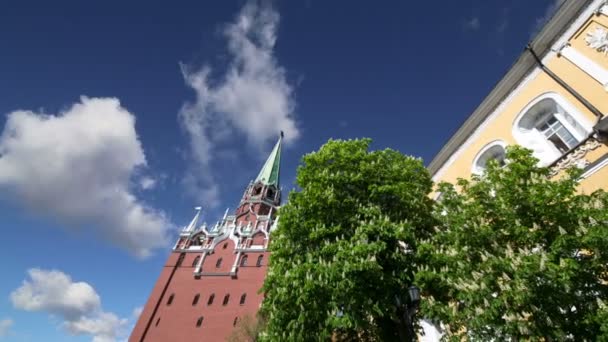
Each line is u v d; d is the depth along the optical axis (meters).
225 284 45.97
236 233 53.31
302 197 10.74
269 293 10.33
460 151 16.42
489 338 5.97
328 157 11.79
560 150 12.05
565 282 5.16
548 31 12.48
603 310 4.92
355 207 10.23
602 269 5.71
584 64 11.12
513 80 13.91
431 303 6.91
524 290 5.36
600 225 5.69
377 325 10.16
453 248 6.98
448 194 8.53
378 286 8.51
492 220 7.20
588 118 10.72
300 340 8.60
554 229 6.29
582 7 11.46
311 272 8.55
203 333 40.69
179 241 52.50
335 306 8.13
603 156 9.55
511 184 7.08
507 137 13.81
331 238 9.80
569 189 6.56
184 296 44.84
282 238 10.83
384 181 10.63
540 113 13.09
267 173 69.44
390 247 9.51
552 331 5.26
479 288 5.88
